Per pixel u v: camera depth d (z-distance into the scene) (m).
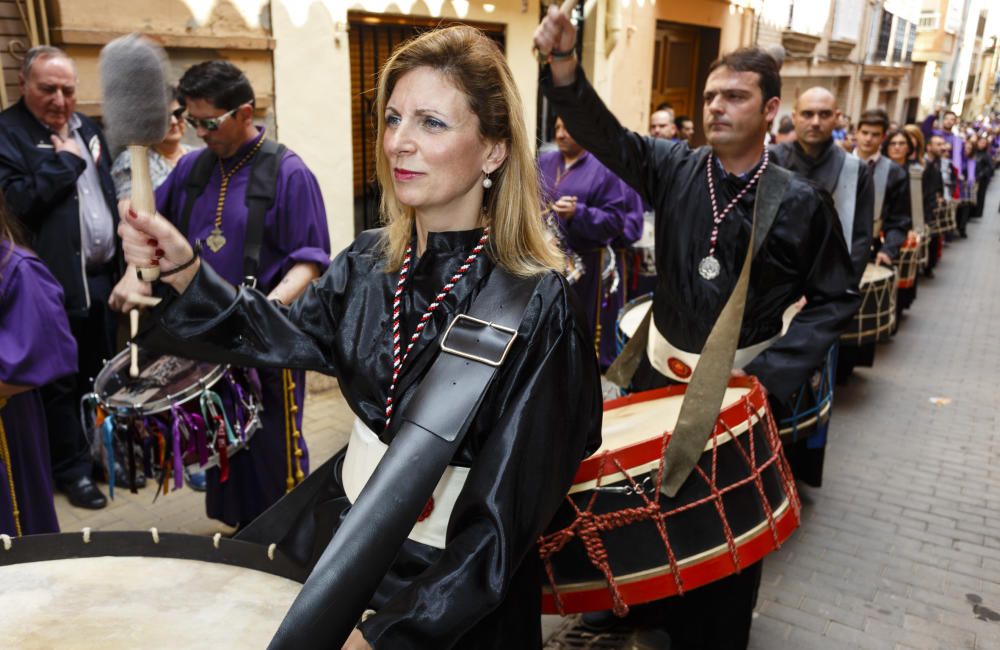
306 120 4.43
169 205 2.93
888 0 17.64
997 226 14.23
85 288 3.43
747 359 2.37
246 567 1.43
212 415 2.49
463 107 1.16
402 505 1.05
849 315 2.33
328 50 4.46
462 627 1.02
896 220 5.56
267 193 2.73
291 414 2.90
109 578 1.38
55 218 3.29
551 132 6.62
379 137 1.31
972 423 4.80
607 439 1.87
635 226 4.60
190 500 3.56
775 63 2.29
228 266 2.75
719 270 2.33
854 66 15.79
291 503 1.52
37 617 1.26
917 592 3.05
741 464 1.81
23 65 3.23
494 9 5.59
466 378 1.11
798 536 3.43
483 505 1.06
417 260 1.29
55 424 3.41
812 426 2.77
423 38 1.20
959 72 32.09
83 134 3.50
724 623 2.28
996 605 2.97
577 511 1.62
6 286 1.97
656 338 2.53
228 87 2.63
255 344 1.36
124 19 3.60
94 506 3.44
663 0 8.05
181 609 1.30
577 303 1.22
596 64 7.05
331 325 1.38
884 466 4.16
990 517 3.64
